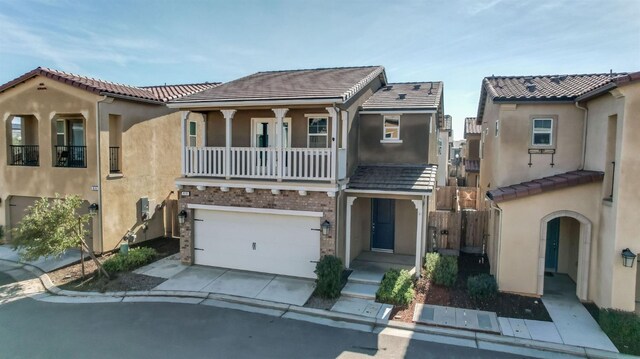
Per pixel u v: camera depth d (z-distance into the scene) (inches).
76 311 415.8
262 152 517.0
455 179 1387.8
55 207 478.9
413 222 603.8
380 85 737.6
